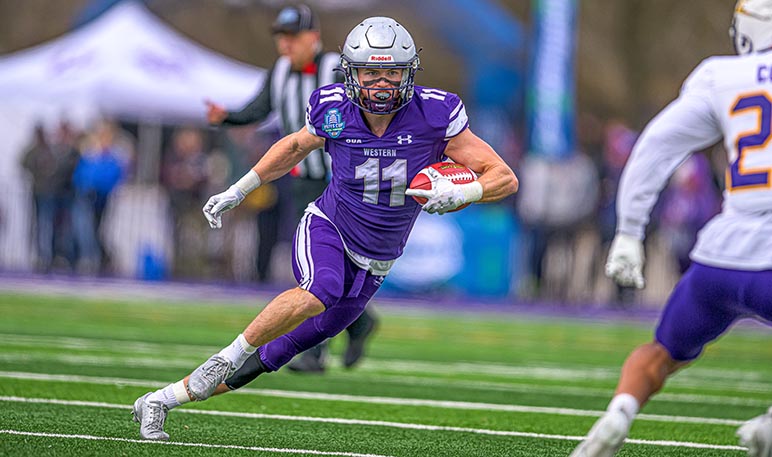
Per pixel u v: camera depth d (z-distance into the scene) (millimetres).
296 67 28609
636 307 61000
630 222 16234
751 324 61438
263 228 59125
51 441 17297
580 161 60156
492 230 61406
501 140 70188
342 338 40875
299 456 17312
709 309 14945
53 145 60656
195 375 17547
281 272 61250
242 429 19750
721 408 25906
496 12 88250
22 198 61375
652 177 16031
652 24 102750
